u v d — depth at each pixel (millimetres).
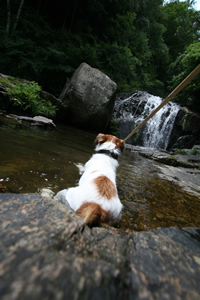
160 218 2043
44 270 562
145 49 21781
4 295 444
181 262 827
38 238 710
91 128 10250
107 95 9406
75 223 908
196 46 15242
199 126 14422
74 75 9984
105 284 591
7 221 772
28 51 11805
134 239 982
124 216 1885
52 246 695
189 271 767
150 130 13398
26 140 3939
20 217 827
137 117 14406
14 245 636
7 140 3508
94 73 9531
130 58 16594
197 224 2094
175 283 671
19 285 483
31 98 7316
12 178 2039
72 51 12680
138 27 22031
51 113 8305
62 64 12352
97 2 16062
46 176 2373
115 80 15336
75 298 505
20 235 698
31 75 11531
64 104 9281
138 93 16688
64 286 528
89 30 16906
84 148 5023
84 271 617
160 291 619
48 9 19062
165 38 32406
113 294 563
